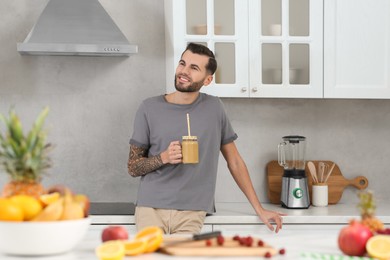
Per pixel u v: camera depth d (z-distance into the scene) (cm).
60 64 452
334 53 432
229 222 396
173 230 384
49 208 203
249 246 216
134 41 457
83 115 454
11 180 209
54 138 452
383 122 476
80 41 416
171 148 370
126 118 457
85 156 454
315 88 431
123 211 410
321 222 396
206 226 397
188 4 423
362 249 207
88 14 429
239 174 409
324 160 472
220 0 425
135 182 458
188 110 394
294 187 430
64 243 205
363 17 432
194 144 369
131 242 210
